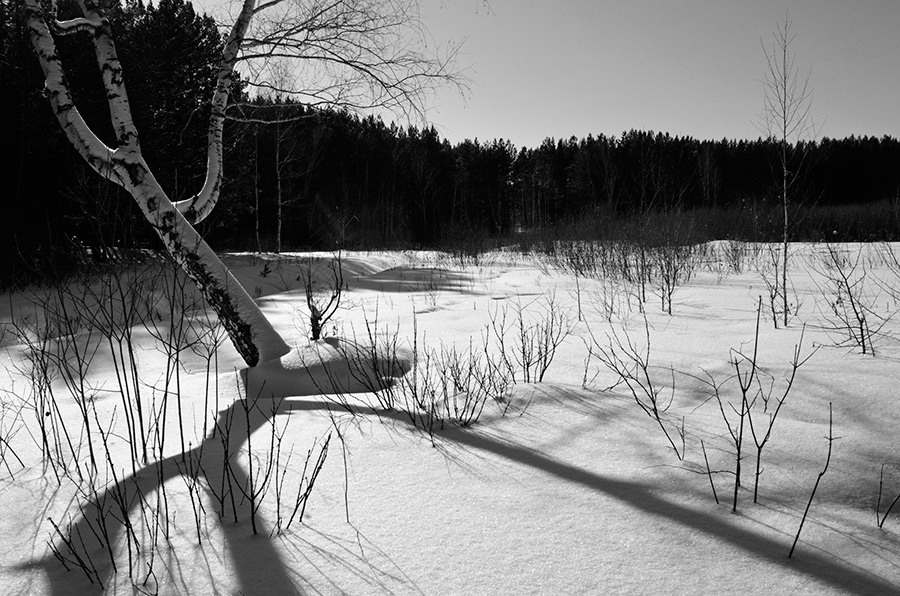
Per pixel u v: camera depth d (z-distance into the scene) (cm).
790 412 327
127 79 1436
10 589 203
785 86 640
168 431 356
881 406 317
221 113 554
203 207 540
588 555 211
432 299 877
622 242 1172
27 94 1320
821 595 187
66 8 1384
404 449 311
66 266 1036
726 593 189
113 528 243
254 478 283
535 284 1027
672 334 524
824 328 498
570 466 282
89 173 1306
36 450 329
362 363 484
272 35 593
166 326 694
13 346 601
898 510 233
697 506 241
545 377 423
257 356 504
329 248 2958
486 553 214
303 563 212
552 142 5453
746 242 1534
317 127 3170
